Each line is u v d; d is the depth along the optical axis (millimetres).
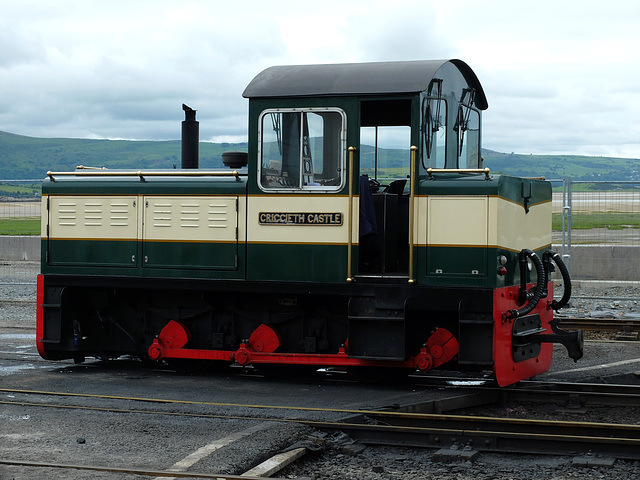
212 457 6016
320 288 8875
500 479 5910
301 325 9516
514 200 8820
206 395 8484
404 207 9094
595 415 7941
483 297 8242
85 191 10062
